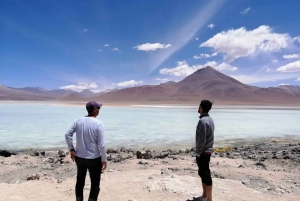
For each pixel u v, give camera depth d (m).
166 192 6.66
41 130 24.69
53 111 60.28
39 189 7.09
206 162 5.80
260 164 11.27
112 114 54.16
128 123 33.53
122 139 20.42
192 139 20.64
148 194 6.53
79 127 5.08
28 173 9.52
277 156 13.50
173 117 46.12
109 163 11.09
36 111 59.91
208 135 5.72
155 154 12.81
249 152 15.27
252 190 7.41
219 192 6.93
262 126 32.88
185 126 30.11
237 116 55.22
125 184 7.37
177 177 8.02
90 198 5.08
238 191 7.17
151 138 21.02
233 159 12.70
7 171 10.08
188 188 6.93
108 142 19.11
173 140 20.14
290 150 15.42
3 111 58.69
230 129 28.94
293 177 9.31
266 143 19.36
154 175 8.37
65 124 30.34
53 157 12.80
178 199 6.20
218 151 16.17
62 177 8.74
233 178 8.85
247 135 24.06
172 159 12.27
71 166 10.49
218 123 36.69
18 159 12.33
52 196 6.52
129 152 14.44
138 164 10.73
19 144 17.64
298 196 7.24
